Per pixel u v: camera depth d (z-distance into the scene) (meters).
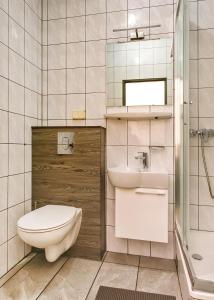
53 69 2.05
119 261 1.77
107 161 1.95
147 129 1.88
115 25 1.94
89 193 1.80
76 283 1.48
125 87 1.92
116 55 1.94
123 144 1.92
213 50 1.71
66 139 1.83
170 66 1.85
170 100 1.84
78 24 2.02
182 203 1.48
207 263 1.37
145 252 1.87
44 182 1.89
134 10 1.91
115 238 1.93
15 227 1.68
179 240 1.55
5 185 1.57
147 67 1.88
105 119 1.95
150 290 1.42
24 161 1.81
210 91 1.72
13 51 1.67
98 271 1.62
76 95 2.02
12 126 1.66
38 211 1.62
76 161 1.82
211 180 1.74
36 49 1.99
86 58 2.00
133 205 1.73
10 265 1.62
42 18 2.06
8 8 1.61
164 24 1.86
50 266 1.68
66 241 1.66
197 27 1.72
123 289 1.42
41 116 2.07
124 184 1.69
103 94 1.97
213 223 1.74
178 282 1.50
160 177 1.67
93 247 1.79
